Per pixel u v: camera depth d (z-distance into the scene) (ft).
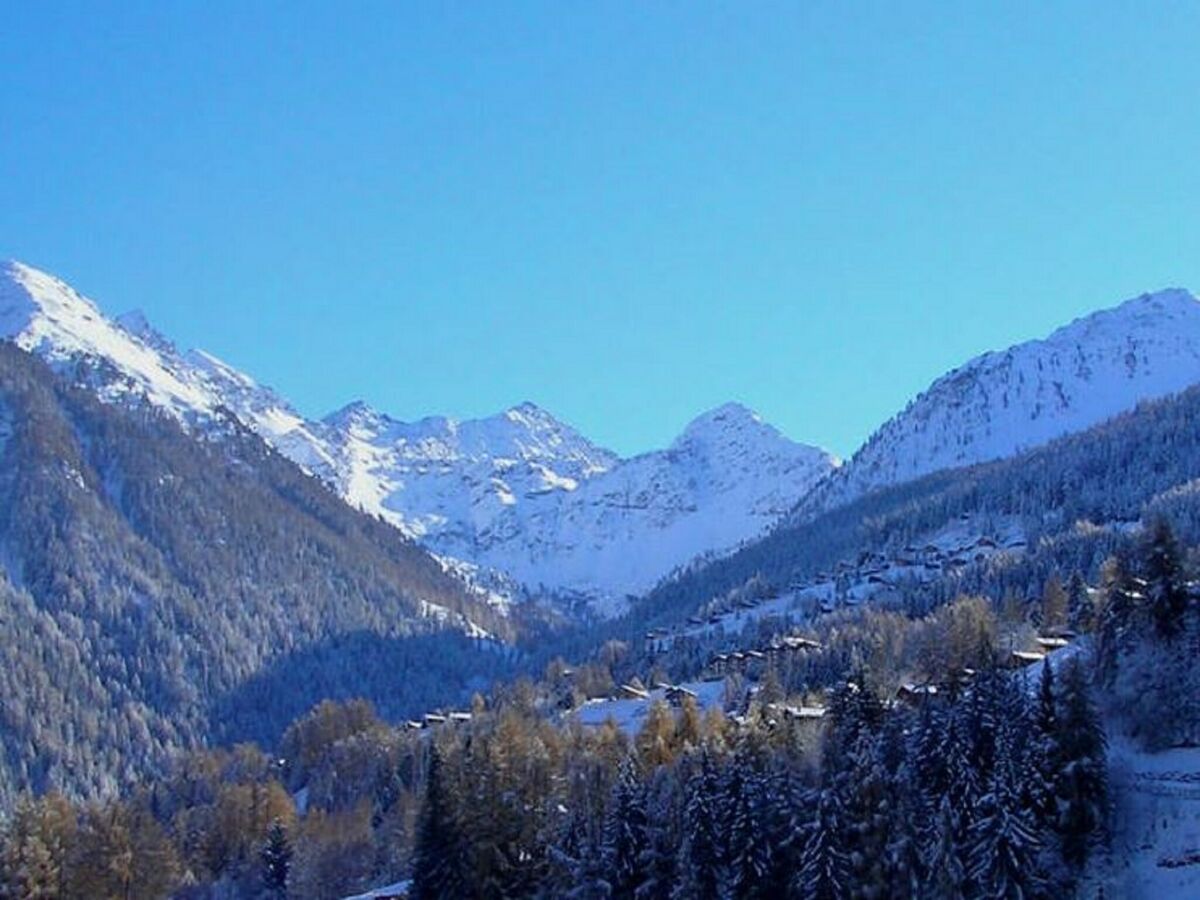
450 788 469.98
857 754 400.88
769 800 402.11
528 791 484.74
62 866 579.48
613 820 419.74
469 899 443.73
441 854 449.48
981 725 395.75
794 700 643.04
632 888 413.59
